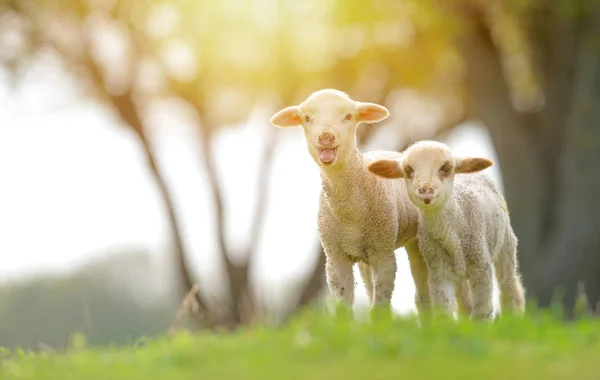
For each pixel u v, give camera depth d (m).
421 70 22.73
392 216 8.96
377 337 6.25
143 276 33.75
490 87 19.73
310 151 8.89
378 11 20.38
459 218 8.65
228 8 21.80
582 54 18.67
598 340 6.64
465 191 8.90
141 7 22.00
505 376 5.20
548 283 18.55
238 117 24.67
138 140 24.44
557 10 18.22
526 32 19.44
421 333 6.47
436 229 8.57
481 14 19.44
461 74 22.73
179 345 6.64
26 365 6.69
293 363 5.77
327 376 5.33
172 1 21.72
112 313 31.86
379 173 8.71
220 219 25.53
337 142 8.60
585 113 18.48
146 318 32.56
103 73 23.34
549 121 19.59
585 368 5.39
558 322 7.55
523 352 6.00
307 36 22.62
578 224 18.41
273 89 23.30
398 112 24.78
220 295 25.31
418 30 21.09
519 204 19.69
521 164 19.64
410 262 9.48
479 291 8.83
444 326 6.61
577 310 9.41
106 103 24.09
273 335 6.79
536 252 19.42
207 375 5.58
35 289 30.36
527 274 19.30
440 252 8.69
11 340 17.39
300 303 24.09
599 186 18.34
